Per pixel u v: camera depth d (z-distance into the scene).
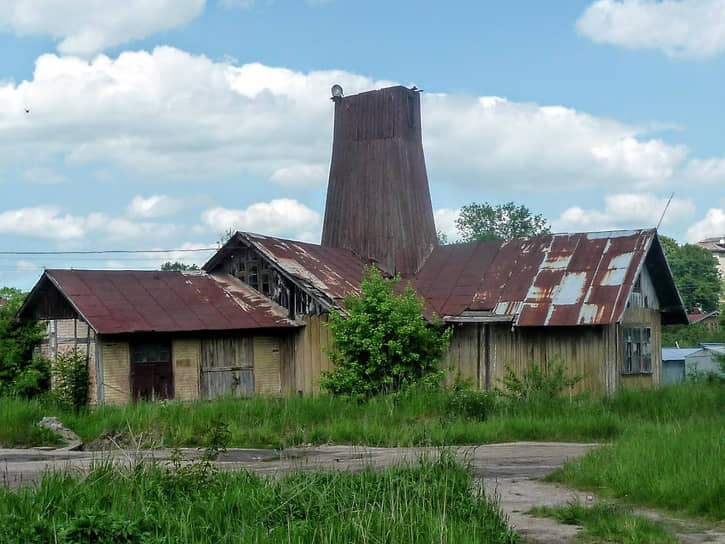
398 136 33.88
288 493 10.90
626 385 27.58
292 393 28.28
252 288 29.77
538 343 27.56
